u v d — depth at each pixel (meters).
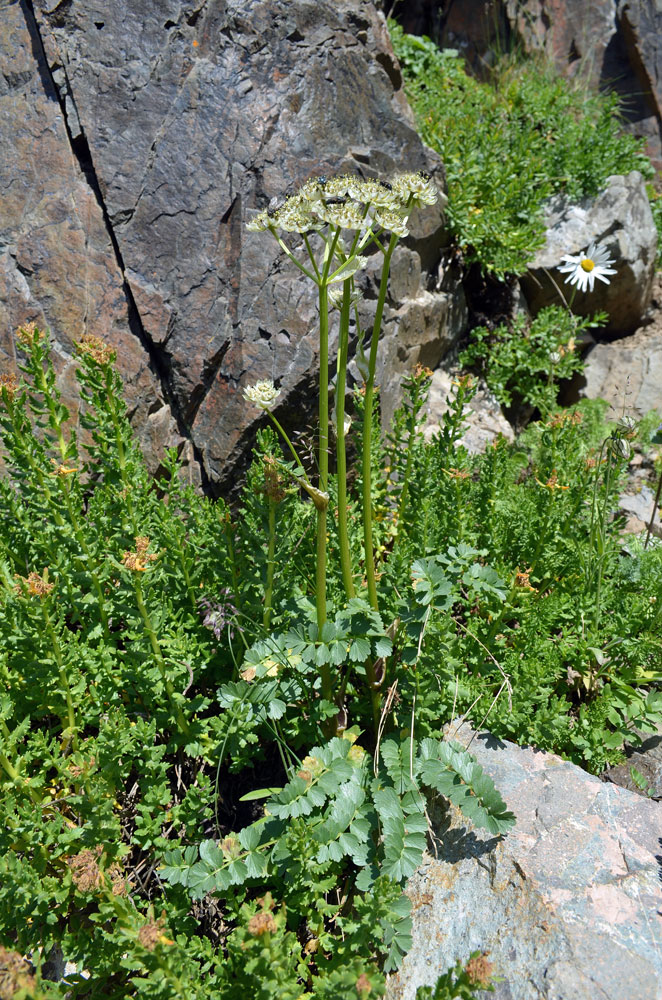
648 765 2.77
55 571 2.63
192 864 2.15
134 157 3.54
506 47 7.54
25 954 2.11
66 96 3.56
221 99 3.65
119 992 2.11
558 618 3.11
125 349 3.45
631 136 6.52
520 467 4.18
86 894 2.05
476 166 5.05
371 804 2.29
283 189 3.64
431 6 7.77
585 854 2.24
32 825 2.19
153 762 2.29
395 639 2.63
